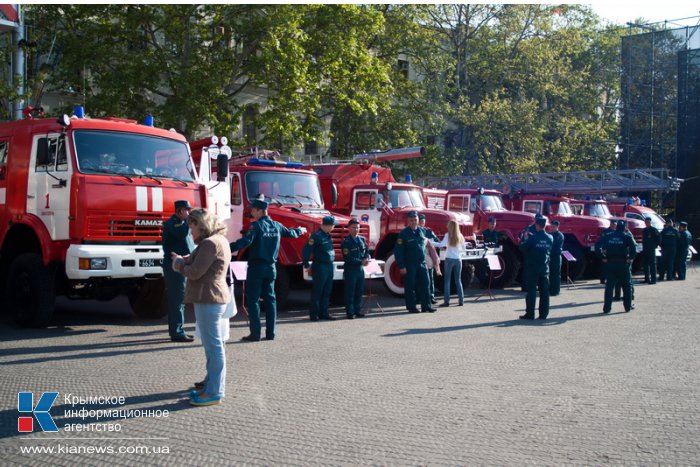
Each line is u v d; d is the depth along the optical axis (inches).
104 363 326.6
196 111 956.0
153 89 986.1
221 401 256.8
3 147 449.7
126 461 194.5
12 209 437.7
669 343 392.2
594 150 1804.9
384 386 282.2
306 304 601.6
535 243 495.5
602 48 2081.7
